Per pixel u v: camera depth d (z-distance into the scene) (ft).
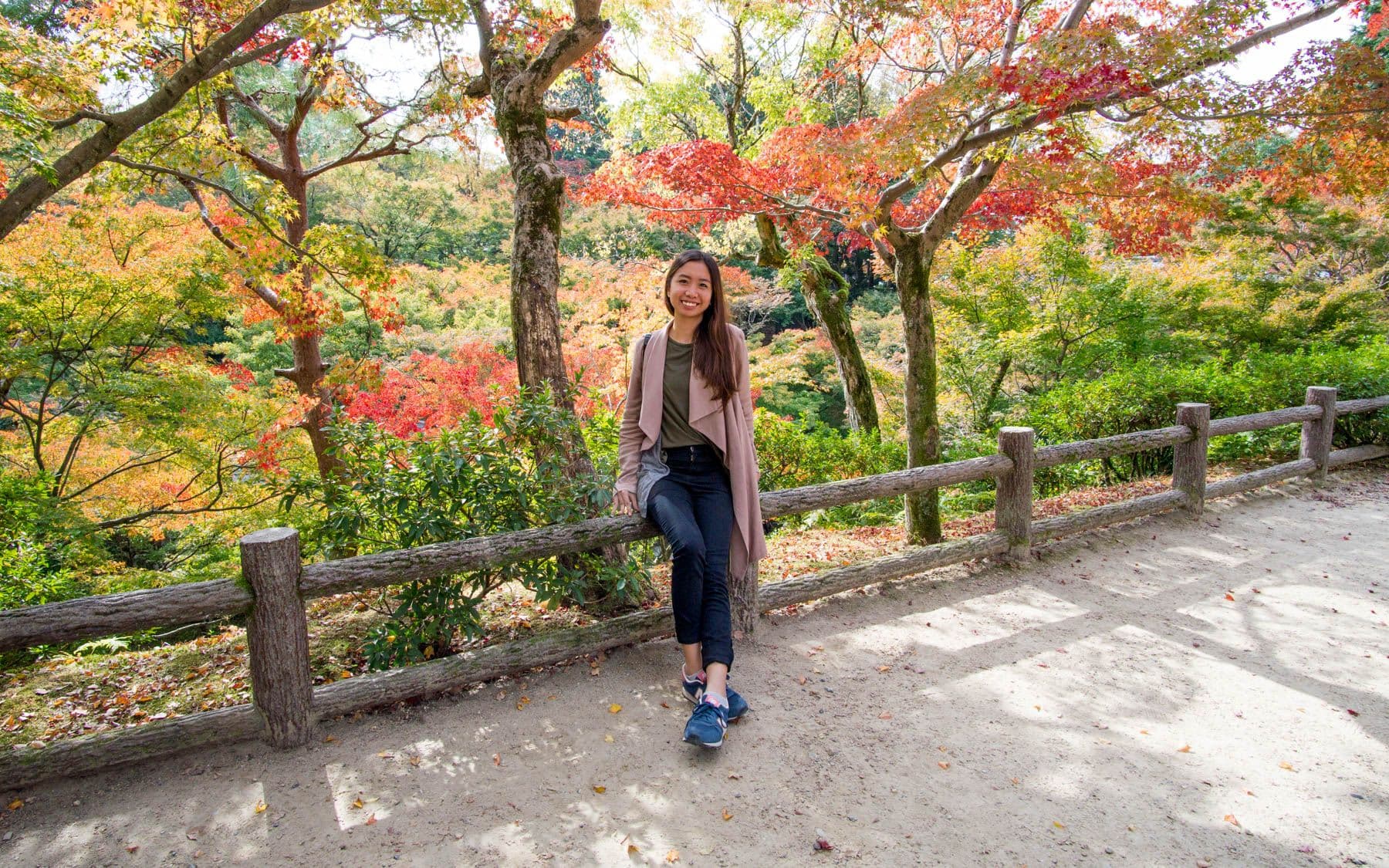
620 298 41.70
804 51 30.81
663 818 7.06
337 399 29.66
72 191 33.17
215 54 13.92
